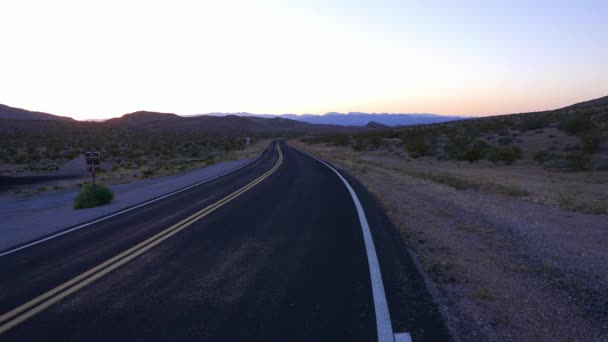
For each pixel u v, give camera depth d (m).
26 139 97.25
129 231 10.62
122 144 93.44
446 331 4.31
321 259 7.21
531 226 8.78
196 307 5.32
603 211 9.74
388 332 4.34
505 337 4.17
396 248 7.65
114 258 7.99
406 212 11.38
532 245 7.45
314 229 9.68
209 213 12.66
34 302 5.84
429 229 9.20
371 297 5.33
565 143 36.41
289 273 6.52
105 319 5.10
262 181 21.97
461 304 5.02
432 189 15.91
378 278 6.05
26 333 4.83
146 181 27.70
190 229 10.38
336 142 75.88
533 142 39.62
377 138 59.66
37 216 15.16
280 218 11.30
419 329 4.38
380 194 15.26
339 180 21.03
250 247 8.30
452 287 5.61
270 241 8.72
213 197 16.52
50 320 5.17
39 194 24.89
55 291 6.26
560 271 6.06
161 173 33.19
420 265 6.62
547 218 9.48
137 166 47.66
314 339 4.28
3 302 5.94
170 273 6.84
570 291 5.32
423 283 5.77
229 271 6.79
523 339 4.12
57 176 38.69
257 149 76.12
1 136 100.81
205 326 4.74
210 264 7.24
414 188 16.69
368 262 6.85
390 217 10.71
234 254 7.83
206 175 29.05
